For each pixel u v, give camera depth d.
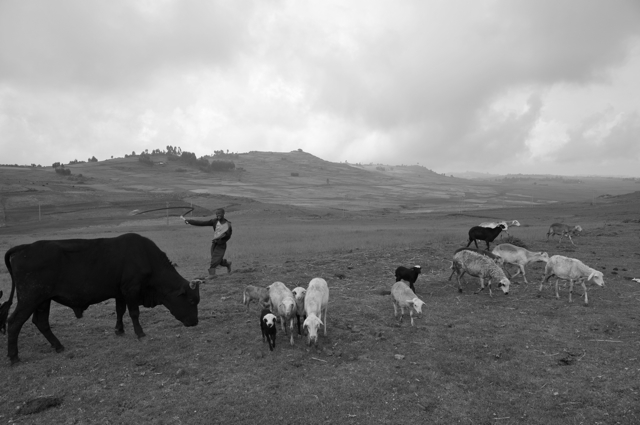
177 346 8.96
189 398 6.74
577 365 7.88
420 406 6.52
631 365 7.79
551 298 12.58
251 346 8.99
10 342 8.00
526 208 91.00
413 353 8.55
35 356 8.45
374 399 6.72
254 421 6.11
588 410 6.34
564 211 70.62
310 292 9.70
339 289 13.88
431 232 36.16
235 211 103.81
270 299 10.23
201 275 16.73
